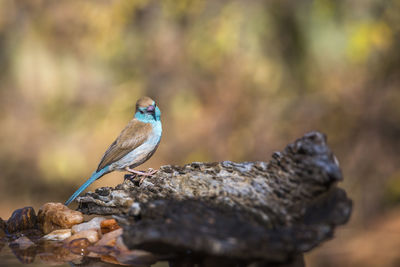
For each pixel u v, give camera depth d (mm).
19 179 17156
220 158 15852
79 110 17062
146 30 17062
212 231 4859
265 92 15867
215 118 16094
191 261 5070
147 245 4957
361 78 15438
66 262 5438
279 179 5730
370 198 14875
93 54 16859
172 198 5984
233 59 15625
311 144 5723
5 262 5453
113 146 7527
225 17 15570
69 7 16594
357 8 14781
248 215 5250
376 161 15227
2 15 16875
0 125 17172
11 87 17172
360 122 15539
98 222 6363
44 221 6641
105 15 16266
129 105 16781
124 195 6391
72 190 16906
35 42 16828
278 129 15797
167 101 16625
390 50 14945
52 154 16766
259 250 4602
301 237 4941
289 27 15469
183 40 16703
